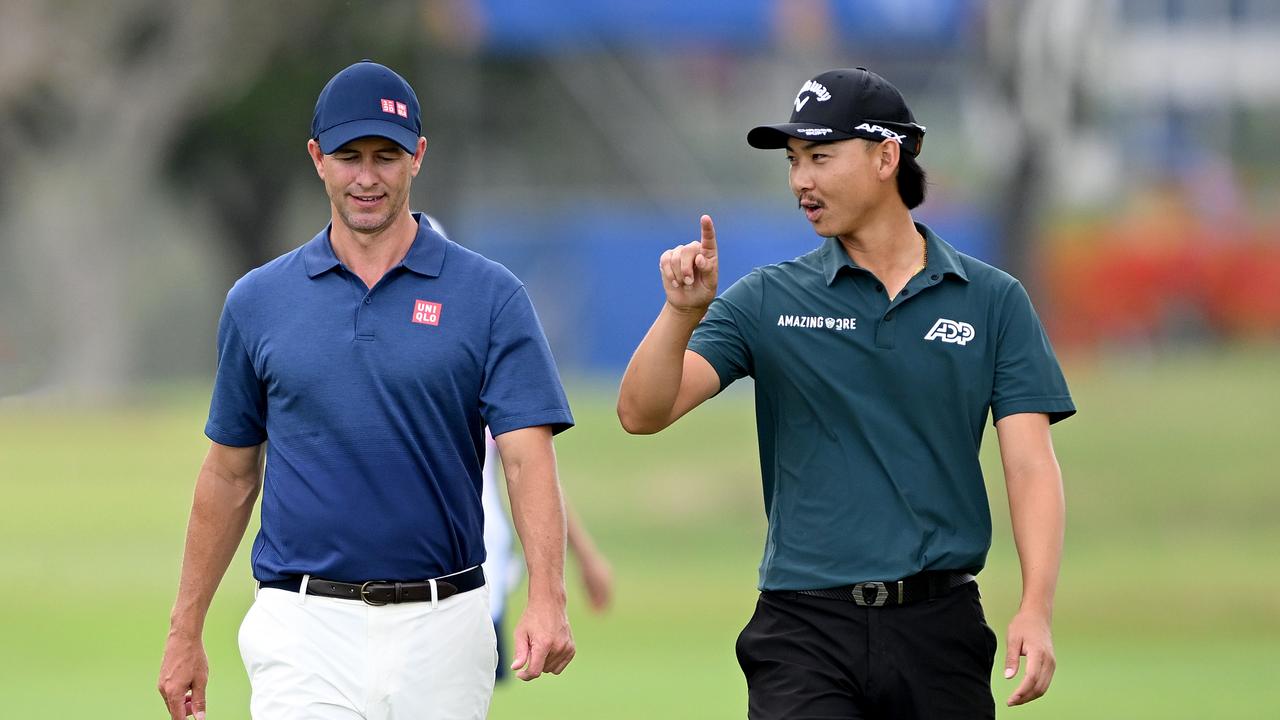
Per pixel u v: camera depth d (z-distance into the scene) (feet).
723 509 259.80
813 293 68.90
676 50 497.46
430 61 489.67
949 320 68.39
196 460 306.35
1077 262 479.41
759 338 69.10
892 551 67.21
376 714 66.90
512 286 68.49
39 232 471.62
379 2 477.36
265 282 68.54
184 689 70.44
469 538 68.54
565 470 286.46
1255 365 401.70
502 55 504.43
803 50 485.15
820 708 66.90
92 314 464.24
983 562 68.69
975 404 68.44
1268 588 200.44
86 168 457.27
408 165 67.21
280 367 67.26
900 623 67.10
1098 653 162.81
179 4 447.01
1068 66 442.50
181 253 586.45
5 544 228.43
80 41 442.09
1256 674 149.07
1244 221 491.31
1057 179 471.21
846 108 68.08
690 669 151.02
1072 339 478.59
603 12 478.18
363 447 66.80
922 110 485.15
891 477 67.51
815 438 68.33
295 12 465.06
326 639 66.95
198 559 70.44
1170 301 479.82
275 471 67.97
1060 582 207.92
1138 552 225.56
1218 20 515.50
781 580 68.18
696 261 64.85
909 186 69.10
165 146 483.10
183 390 475.72
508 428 67.51
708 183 508.53
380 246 67.97
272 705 67.21
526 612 66.64
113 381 463.83
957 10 455.63
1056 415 69.10
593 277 485.15
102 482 281.13
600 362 482.28
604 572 87.35
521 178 515.09
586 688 140.56
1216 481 262.06
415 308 67.46
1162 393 338.34
